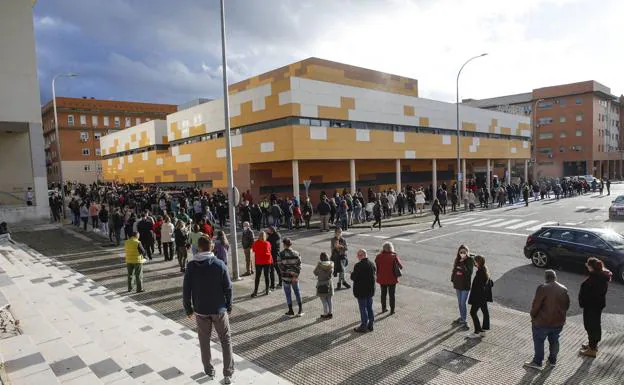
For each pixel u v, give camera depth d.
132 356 6.21
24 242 19.75
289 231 22.38
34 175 26.09
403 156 34.09
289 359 6.84
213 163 33.59
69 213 33.53
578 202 35.38
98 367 5.59
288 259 8.95
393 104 33.25
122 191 36.09
